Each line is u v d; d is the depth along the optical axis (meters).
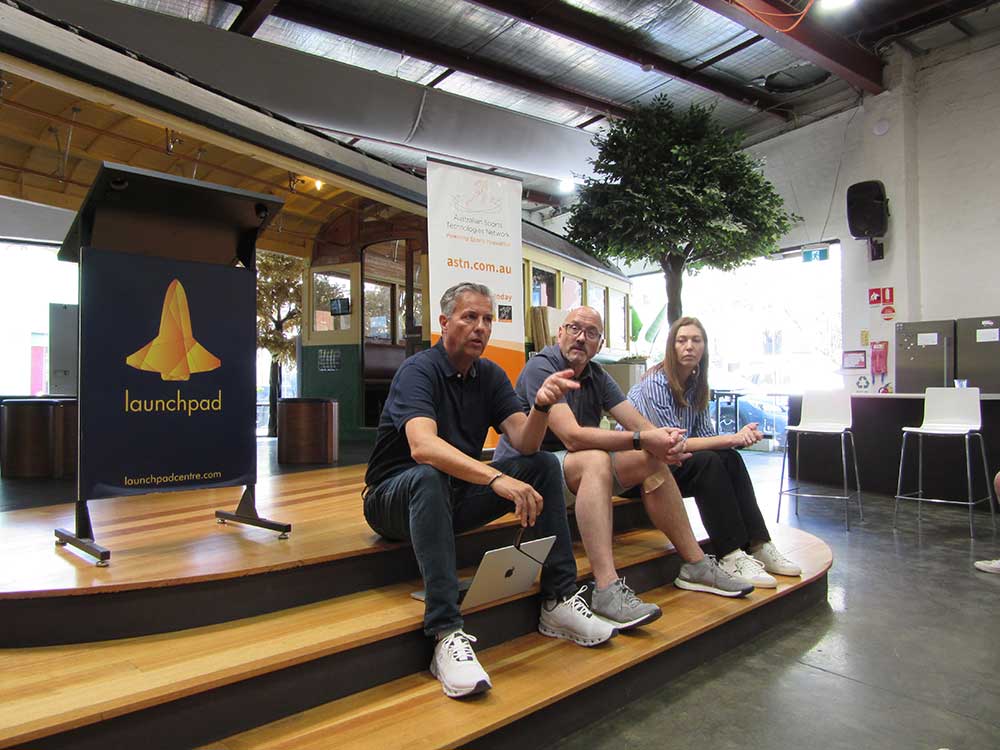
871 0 6.61
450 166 3.82
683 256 6.82
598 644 2.06
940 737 1.80
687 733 1.83
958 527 4.53
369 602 2.00
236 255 2.45
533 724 1.72
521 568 2.02
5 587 1.68
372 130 6.09
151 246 2.25
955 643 2.46
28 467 4.02
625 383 6.50
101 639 1.70
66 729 1.28
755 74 7.72
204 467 2.27
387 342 6.58
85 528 2.08
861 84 7.25
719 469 2.71
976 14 6.59
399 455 2.11
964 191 6.93
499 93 8.05
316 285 6.66
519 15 6.20
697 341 2.87
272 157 3.79
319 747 1.47
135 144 4.57
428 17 6.48
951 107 7.02
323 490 3.43
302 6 6.16
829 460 6.32
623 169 6.60
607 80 7.86
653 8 6.43
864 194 7.22
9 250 8.88
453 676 1.70
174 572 1.82
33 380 12.73
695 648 2.26
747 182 6.54
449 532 1.85
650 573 2.65
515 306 4.02
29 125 4.23
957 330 6.24
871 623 2.68
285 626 1.79
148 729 1.40
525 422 2.12
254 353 2.38
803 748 1.75
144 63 3.20
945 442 5.50
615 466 2.60
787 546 3.33
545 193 11.10
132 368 2.13
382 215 6.16
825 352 9.41
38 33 2.72
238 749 1.45
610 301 8.46
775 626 2.63
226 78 5.04
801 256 8.25
